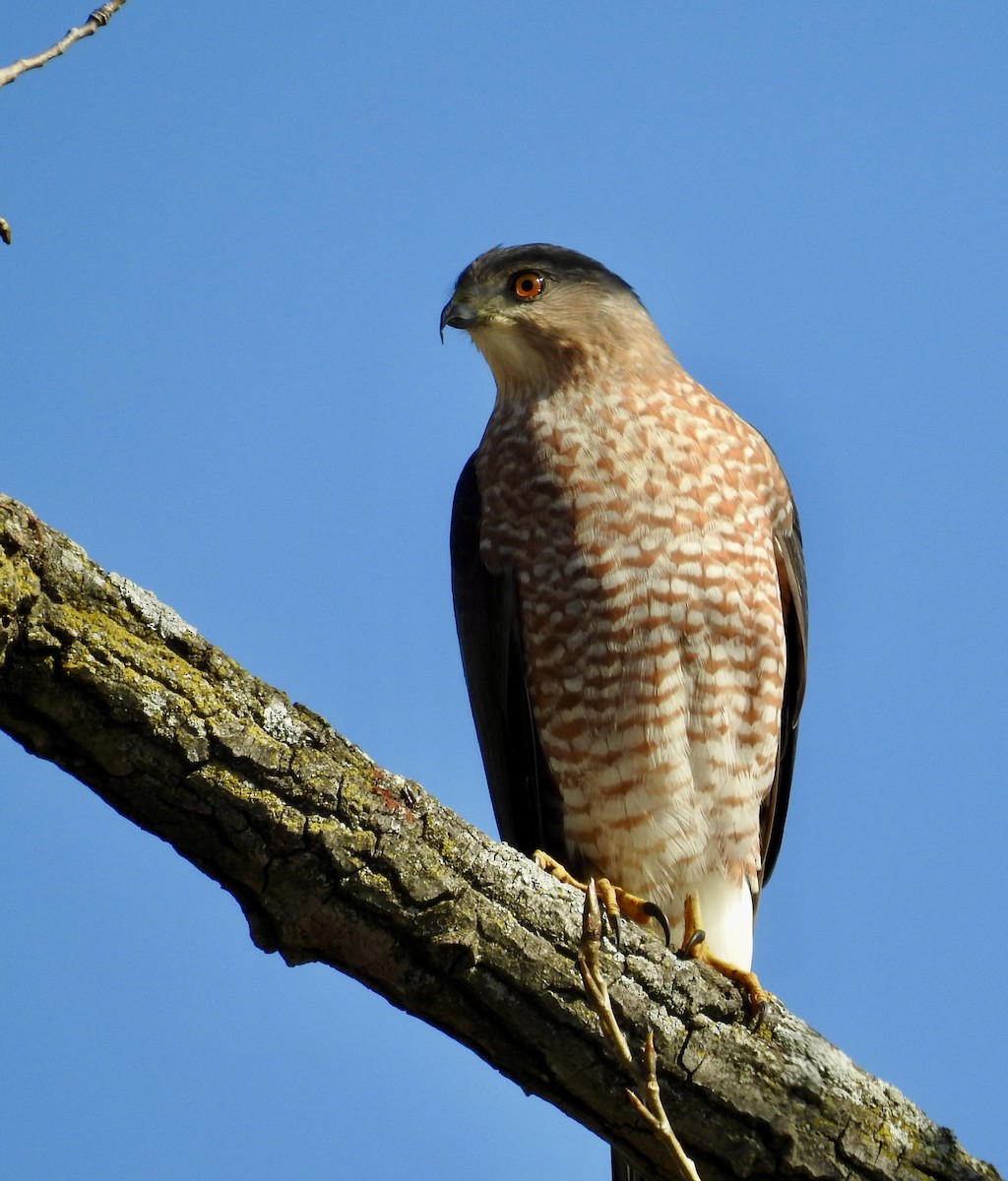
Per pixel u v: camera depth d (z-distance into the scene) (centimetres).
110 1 691
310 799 713
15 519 642
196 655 692
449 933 748
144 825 704
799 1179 817
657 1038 803
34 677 657
